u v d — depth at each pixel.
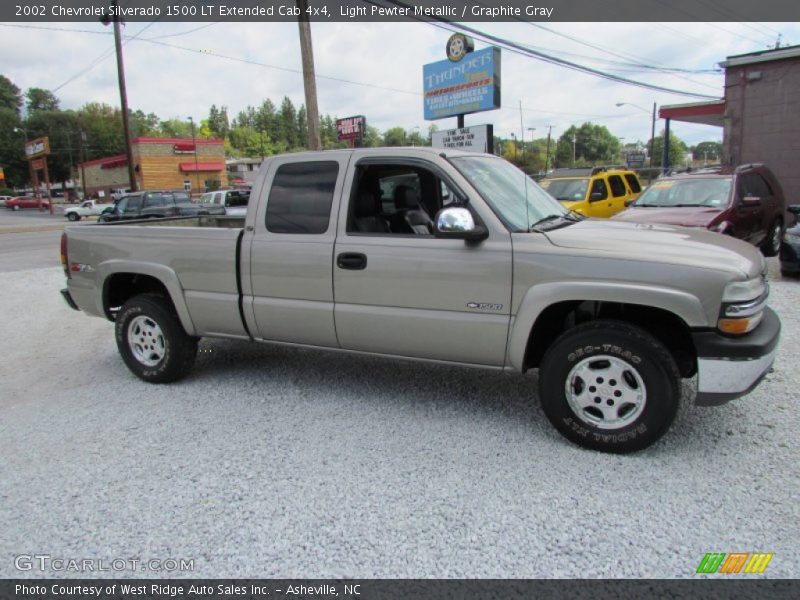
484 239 3.63
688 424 3.83
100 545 2.77
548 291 3.45
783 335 5.73
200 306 4.62
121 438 3.90
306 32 11.84
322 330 4.22
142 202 19.69
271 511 3.00
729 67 16.55
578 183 12.96
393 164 3.99
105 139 97.50
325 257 4.08
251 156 137.12
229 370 5.24
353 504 3.04
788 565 2.50
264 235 4.32
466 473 3.31
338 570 2.55
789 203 16.06
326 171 4.18
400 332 3.94
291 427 3.99
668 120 24.44
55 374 5.34
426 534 2.77
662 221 8.35
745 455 3.41
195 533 2.83
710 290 3.15
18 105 107.88
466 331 3.72
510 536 2.74
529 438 3.72
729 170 9.66
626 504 2.96
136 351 5.03
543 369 3.57
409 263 3.81
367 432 3.88
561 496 3.05
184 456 3.62
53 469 3.50
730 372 3.18
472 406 4.25
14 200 60.19
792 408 4.02
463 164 3.95
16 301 8.85
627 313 3.59
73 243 5.24
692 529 2.75
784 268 8.56
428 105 16.97
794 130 15.74
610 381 3.41
